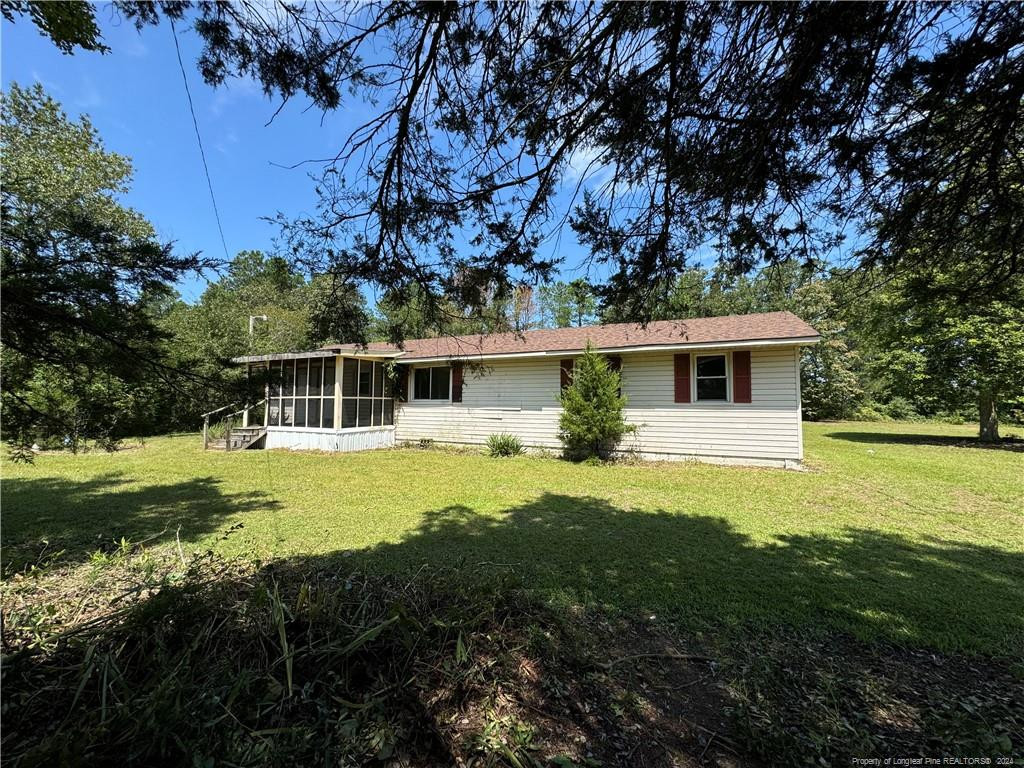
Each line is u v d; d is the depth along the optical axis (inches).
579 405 398.9
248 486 292.5
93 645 68.6
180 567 129.3
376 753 65.7
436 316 138.3
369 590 101.7
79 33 91.0
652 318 139.8
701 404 392.8
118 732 56.4
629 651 101.2
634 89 94.2
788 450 362.3
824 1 71.9
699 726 77.5
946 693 87.8
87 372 119.3
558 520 213.6
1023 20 67.6
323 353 466.3
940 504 243.9
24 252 92.9
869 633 110.7
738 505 243.1
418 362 522.6
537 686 83.4
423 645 84.0
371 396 522.0
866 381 899.4
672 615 119.7
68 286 96.6
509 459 422.9
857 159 91.0
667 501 252.2
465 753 68.6
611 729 76.1
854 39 74.8
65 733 55.8
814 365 939.3
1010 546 176.9
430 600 98.7
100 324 104.3
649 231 118.3
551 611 109.1
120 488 286.4
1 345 101.2
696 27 81.4
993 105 79.3
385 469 362.6
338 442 471.8
